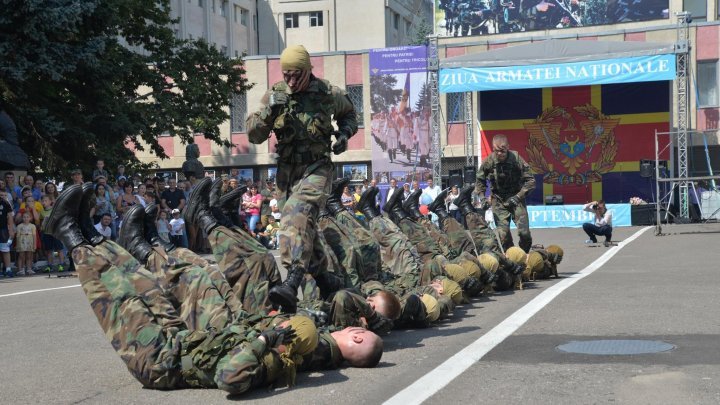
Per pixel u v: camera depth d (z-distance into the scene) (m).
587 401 5.13
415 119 36.69
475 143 39.09
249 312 6.93
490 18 53.69
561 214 31.06
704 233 24.33
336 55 43.12
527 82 29.20
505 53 29.45
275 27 75.44
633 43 28.83
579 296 10.54
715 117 38.88
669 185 31.59
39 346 8.28
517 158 13.84
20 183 19.83
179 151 45.06
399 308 7.55
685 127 29.14
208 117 33.03
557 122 32.47
